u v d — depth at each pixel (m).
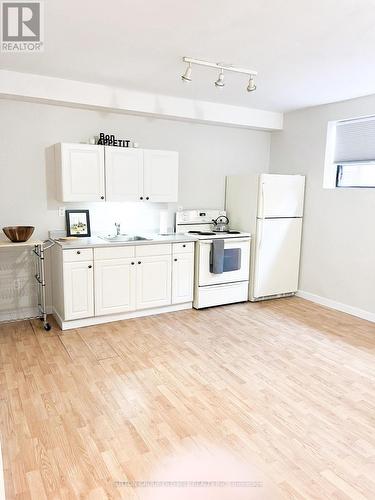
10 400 2.56
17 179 3.91
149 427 2.29
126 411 2.45
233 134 5.20
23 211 3.99
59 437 2.18
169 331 3.84
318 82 3.68
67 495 1.77
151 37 2.64
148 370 3.01
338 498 1.78
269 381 2.87
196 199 5.04
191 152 4.89
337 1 2.09
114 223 4.47
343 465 2.00
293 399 2.63
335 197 4.59
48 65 3.29
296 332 3.88
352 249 4.43
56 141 4.03
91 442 2.14
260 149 5.48
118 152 4.02
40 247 3.76
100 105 3.92
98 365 3.08
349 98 4.30
